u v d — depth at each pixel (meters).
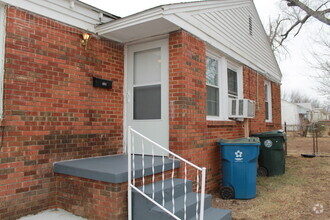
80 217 3.68
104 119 4.91
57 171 3.96
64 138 4.19
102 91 4.90
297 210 4.43
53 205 3.97
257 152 5.16
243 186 5.07
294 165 8.55
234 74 7.46
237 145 5.13
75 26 4.45
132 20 4.48
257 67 8.89
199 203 3.66
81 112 4.48
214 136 5.76
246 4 7.95
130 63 5.44
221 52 6.38
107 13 4.91
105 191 3.44
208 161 5.44
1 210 3.39
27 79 3.74
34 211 3.74
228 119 6.66
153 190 3.44
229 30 6.82
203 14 5.54
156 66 5.20
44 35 3.99
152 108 5.16
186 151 4.68
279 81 11.56
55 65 4.11
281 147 7.06
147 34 4.96
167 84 4.96
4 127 3.45
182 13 4.74
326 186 5.88
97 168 3.66
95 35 4.81
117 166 3.82
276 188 5.79
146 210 3.35
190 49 4.98
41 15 3.96
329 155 11.10
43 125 3.90
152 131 5.05
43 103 3.92
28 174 3.69
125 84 5.41
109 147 4.97
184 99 4.69
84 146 4.51
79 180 3.75
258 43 9.05
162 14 4.21
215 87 6.27
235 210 4.48
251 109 6.88
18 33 3.67
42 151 3.88
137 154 5.20
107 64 5.03
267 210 4.45
